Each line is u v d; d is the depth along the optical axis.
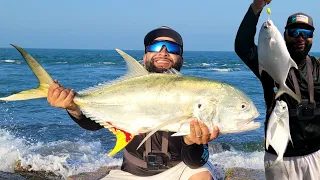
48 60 19.20
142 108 1.01
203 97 0.96
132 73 1.04
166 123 0.95
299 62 1.45
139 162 1.24
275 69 1.26
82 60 20.19
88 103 1.05
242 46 1.52
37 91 1.03
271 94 1.49
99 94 1.04
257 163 2.48
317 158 1.46
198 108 0.96
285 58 1.24
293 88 1.42
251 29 1.51
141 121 1.01
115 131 1.04
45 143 2.94
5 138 3.06
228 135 3.31
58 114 4.34
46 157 2.45
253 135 3.32
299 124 1.42
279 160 1.27
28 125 3.75
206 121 0.96
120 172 1.28
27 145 2.84
